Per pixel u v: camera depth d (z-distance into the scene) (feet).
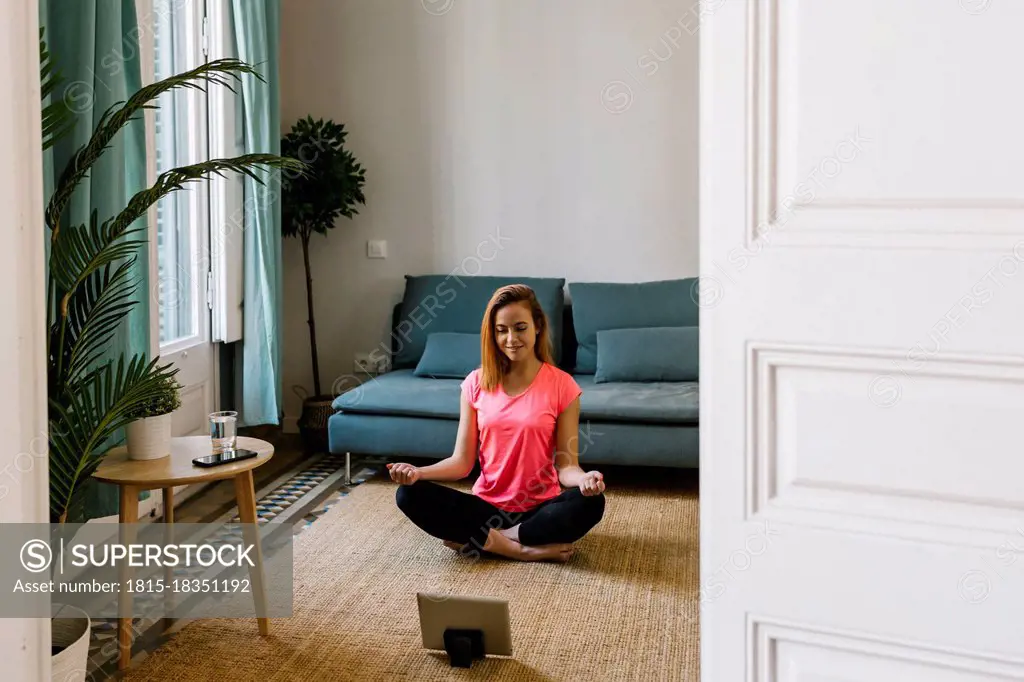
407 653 8.30
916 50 3.24
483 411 10.78
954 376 3.27
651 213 16.21
